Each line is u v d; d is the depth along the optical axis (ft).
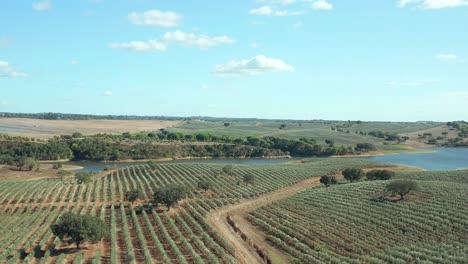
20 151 647.97
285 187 393.91
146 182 407.23
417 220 235.20
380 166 535.60
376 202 277.85
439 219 229.86
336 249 205.36
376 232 224.94
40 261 183.21
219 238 225.35
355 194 306.14
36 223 253.24
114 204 320.50
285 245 210.79
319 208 280.51
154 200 302.45
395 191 280.10
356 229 232.12
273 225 252.83
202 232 232.53
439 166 626.23
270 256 200.03
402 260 176.76
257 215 277.85
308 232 232.73
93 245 215.51
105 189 373.81
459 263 167.63
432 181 331.98
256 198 341.82
